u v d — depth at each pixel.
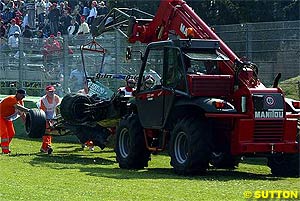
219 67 32.22
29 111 41.09
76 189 25.55
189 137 30.39
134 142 34.06
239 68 31.05
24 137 54.19
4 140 42.34
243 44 47.28
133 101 35.47
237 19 71.31
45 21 78.69
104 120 39.78
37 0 83.00
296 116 30.86
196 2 71.56
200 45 31.97
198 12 71.69
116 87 53.59
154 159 39.53
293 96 43.03
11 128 42.72
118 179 28.98
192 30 31.98
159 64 43.19
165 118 32.31
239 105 30.69
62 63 58.50
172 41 32.34
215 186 26.80
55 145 48.69
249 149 30.16
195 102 30.69
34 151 43.81
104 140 40.25
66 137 52.12
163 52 32.94
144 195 24.06
